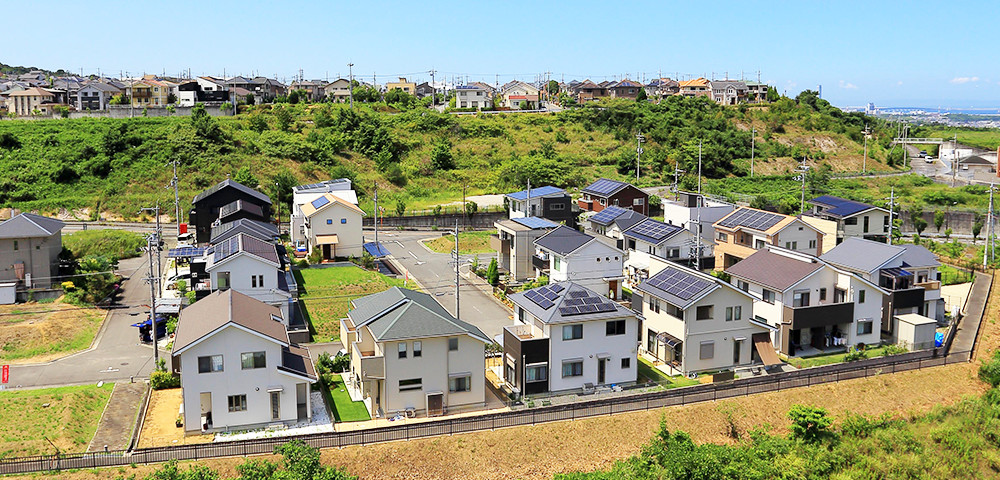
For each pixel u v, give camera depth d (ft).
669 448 89.25
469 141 321.32
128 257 171.12
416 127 323.57
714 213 177.47
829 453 93.97
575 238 145.48
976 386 115.44
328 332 124.57
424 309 99.60
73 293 136.56
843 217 175.94
